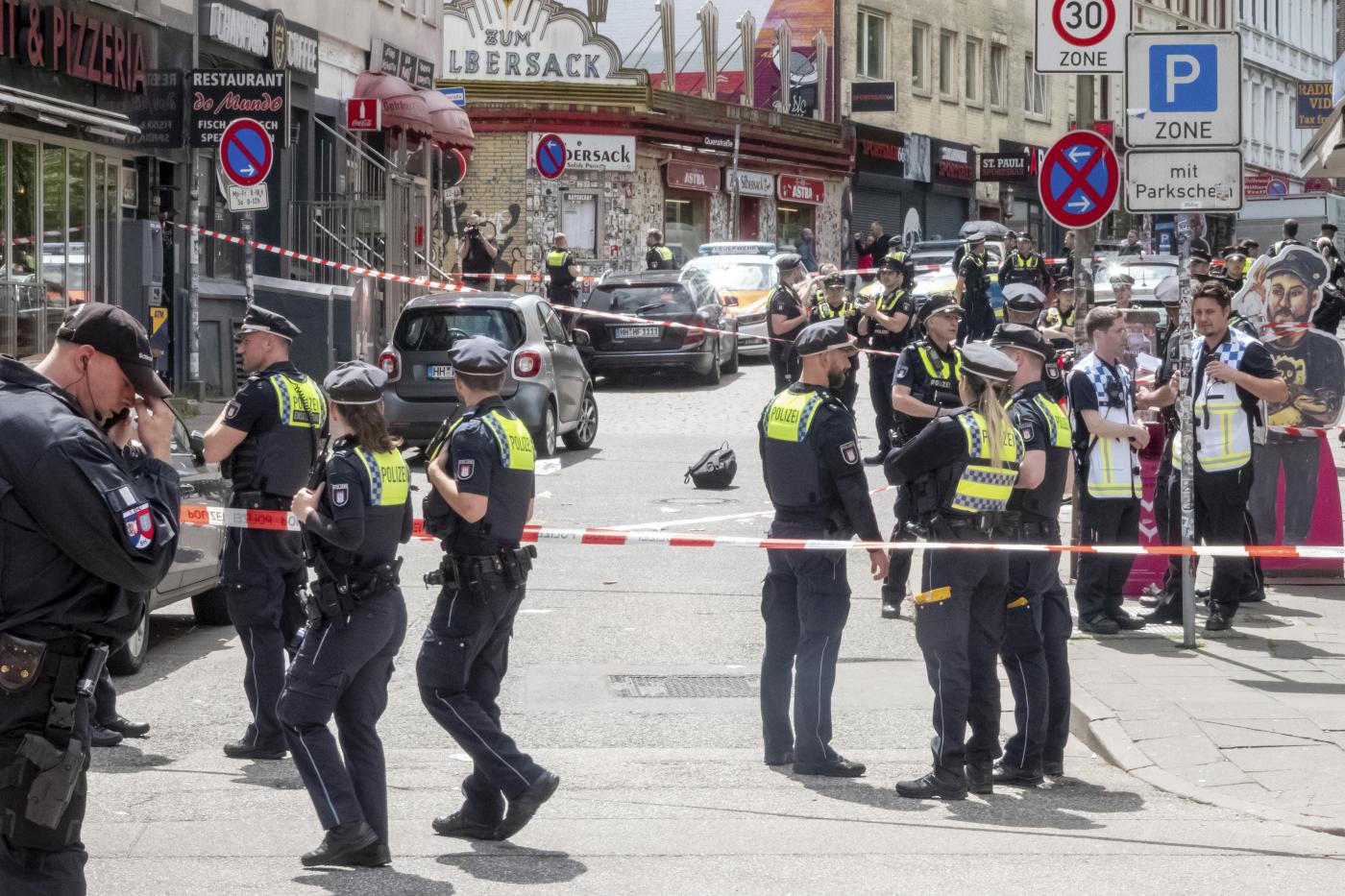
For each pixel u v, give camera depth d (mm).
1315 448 36438
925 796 22547
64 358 13656
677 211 132000
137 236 65125
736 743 25703
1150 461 34594
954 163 165250
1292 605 34625
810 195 145125
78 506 12906
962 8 167375
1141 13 190750
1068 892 18281
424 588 37250
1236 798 22188
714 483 51625
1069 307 63812
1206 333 31328
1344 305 54688
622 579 38438
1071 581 35281
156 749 24891
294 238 82938
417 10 102500
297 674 19359
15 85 57688
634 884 18562
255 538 24000
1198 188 30859
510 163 123438
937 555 22531
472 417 20359
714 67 141250
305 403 24156
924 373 33250
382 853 19281
